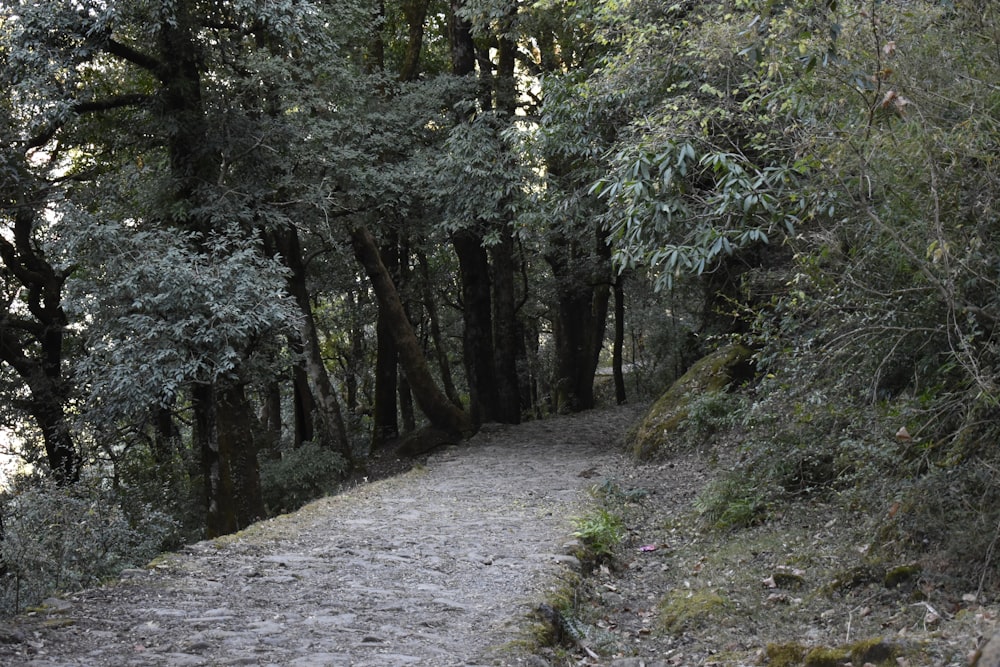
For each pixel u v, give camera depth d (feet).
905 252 17.07
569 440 60.03
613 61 30.76
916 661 13.87
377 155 57.88
